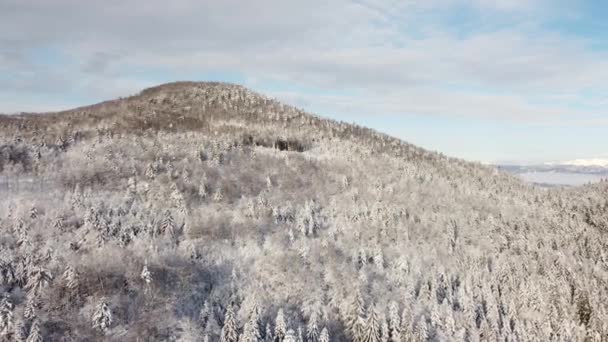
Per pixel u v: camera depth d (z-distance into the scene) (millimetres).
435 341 82500
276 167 146250
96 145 135625
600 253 136875
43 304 71188
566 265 122688
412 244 116875
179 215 107188
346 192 139125
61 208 97625
